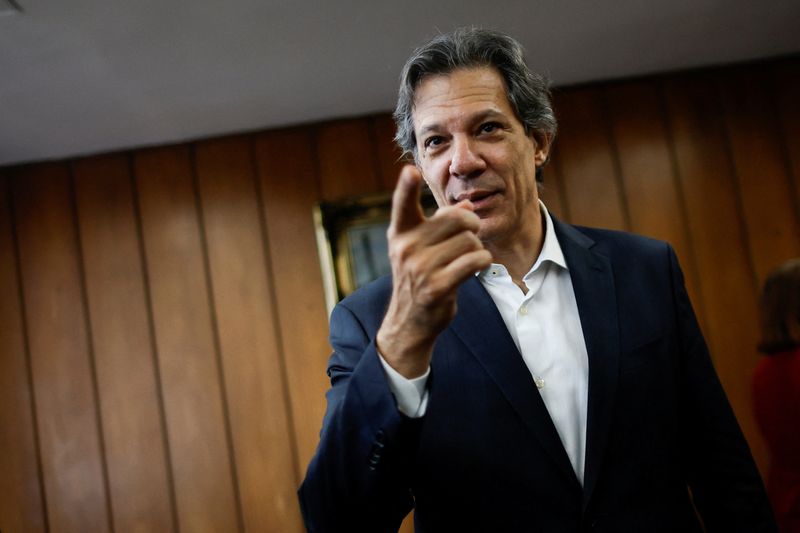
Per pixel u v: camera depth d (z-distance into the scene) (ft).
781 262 9.11
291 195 9.20
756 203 9.20
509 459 3.15
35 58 6.67
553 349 3.42
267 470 8.77
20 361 8.85
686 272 9.12
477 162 3.15
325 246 8.96
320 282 9.05
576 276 3.52
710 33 8.31
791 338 6.37
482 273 3.58
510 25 7.38
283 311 9.00
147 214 9.12
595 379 3.27
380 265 8.98
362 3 6.56
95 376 8.86
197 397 8.85
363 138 9.29
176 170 9.20
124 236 9.08
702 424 3.60
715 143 9.30
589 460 3.16
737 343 9.00
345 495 2.67
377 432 2.55
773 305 6.48
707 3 7.52
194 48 6.90
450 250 2.33
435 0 6.70
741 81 9.37
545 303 3.52
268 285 9.04
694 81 9.38
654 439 3.30
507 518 3.12
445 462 3.16
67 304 8.95
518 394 3.21
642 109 9.34
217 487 8.73
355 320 3.49
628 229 9.20
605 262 3.61
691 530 3.30
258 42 6.97
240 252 9.09
